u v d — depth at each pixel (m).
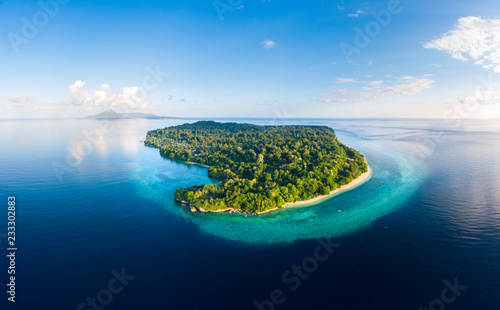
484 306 61.34
